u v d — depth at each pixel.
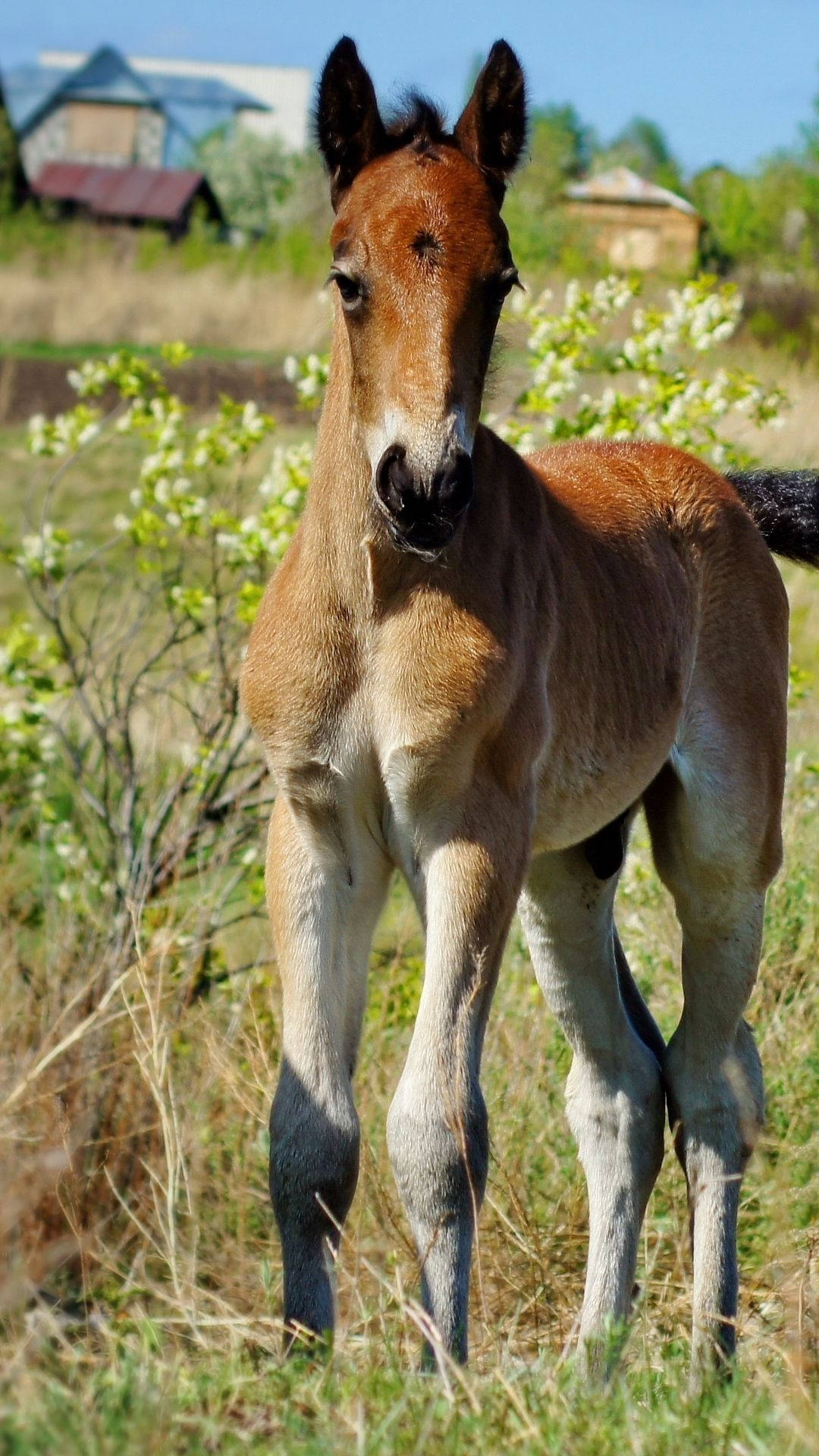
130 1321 6.95
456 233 6.07
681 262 54.12
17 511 24.30
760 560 8.79
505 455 7.09
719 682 8.45
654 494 8.53
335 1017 6.74
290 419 28.09
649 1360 6.55
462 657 6.41
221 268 55.81
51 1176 8.12
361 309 6.19
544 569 7.10
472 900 6.50
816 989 9.89
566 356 11.99
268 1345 6.71
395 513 6.01
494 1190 8.48
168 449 11.65
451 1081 6.25
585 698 7.43
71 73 148.12
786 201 54.53
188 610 11.29
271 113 161.00
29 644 11.52
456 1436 4.84
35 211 74.25
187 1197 8.42
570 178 74.19
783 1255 6.95
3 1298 6.36
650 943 10.98
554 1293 8.04
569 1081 8.27
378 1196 8.36
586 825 7.76
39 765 12.03
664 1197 9.30
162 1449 4.46
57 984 9.68
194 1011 9.95
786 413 20.23
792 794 11.66
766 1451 4.83
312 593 6.57
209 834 11.06
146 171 87.38
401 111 6.76
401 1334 6.90
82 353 40.19
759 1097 8.08
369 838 6.83
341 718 6.57
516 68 6.58
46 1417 4.55
